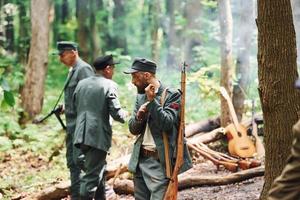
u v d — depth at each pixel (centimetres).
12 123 1090
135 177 571
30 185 844
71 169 717
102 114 662
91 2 1964
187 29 1812
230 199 677
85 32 1916
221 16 945
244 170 761
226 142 920
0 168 942
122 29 2188
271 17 511
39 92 1218
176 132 552
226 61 944
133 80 562
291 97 518
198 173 822
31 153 1000
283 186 317
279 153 525
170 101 548
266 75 521
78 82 699
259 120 934
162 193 547
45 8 1228
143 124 559
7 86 570
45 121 1174
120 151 961
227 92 944
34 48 1221
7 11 1691
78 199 719
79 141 656
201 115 1116
